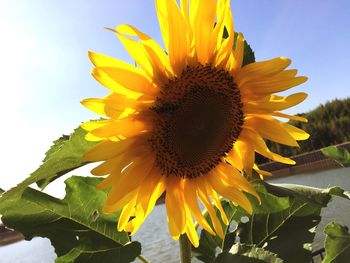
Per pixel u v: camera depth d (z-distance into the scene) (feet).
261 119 0.93
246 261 0.88
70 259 0.97
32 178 0.81
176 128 0.89
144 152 0.87
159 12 0.81
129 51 0.78
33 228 0.94
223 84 0.89
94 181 1.01
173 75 0.87
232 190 0.94
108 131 0.77
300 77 0.88
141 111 0.85
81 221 0.99
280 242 1.04
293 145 0.91
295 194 0.96
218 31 0.87
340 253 1.04
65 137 0.95
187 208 0.94
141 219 0.86
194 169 0.95
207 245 1.16
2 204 0.92
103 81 0.76
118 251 0.97
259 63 0.89
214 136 0.93
